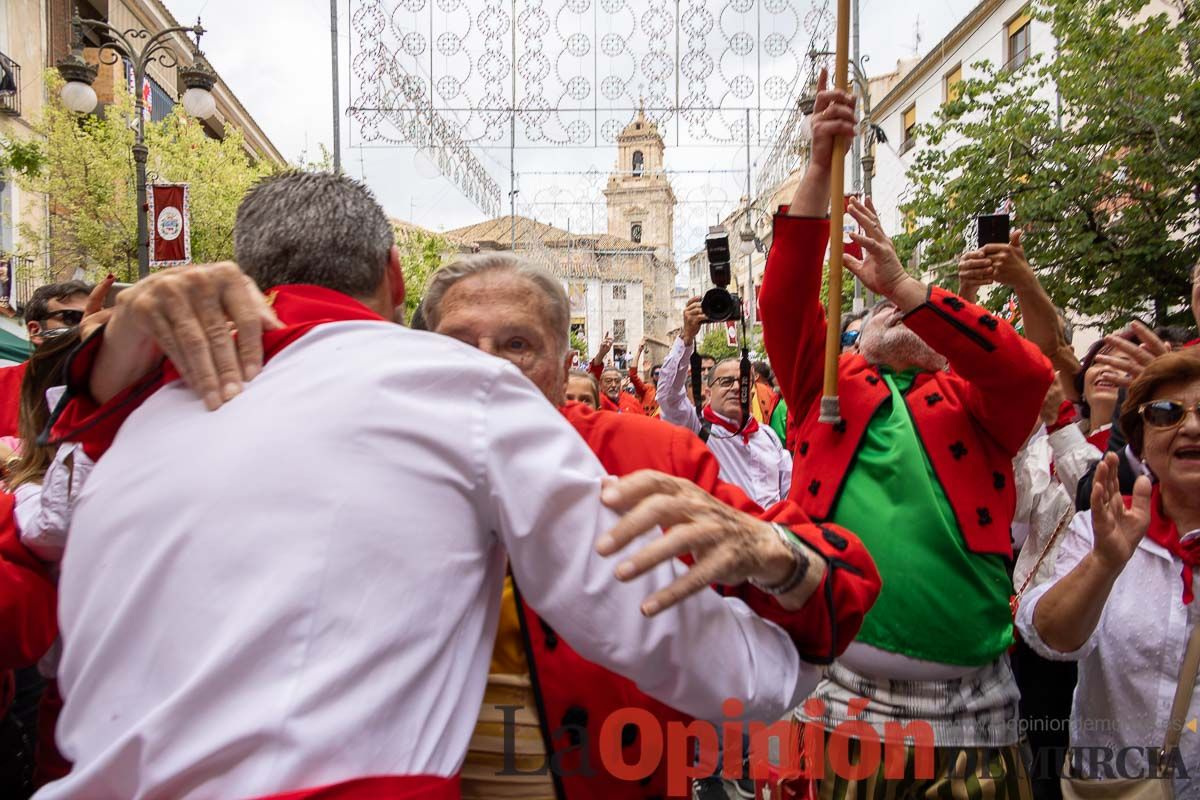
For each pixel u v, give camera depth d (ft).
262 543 3.26
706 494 3.92
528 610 5.09
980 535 7.48
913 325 7.54
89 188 55.21
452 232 77.51
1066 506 9.08
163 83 76.79
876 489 7.82
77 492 4.72
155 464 3.53
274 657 3.13
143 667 3.29
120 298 3.83
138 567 3.39
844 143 7.11
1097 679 7.39
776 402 18.70
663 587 3.75
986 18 58.13
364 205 4.55
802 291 7.92
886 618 7.44
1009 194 35.14
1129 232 33.09
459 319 5.48
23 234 54.54
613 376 25.90
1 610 4.99
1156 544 7.11
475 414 3.63
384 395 3.53
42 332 11.49
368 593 3.26
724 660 3.83
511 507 3.56
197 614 3.23
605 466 5.35
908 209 39.45
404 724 3.28
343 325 3.87
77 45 27.96
